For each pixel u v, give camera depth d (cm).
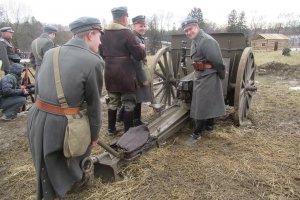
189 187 323
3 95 568
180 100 482
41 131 256
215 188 321
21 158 413
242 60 463
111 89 436
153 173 346
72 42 260
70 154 255
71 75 249
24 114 611
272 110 593
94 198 304
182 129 486
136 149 355
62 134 255
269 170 356
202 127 439
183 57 506
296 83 938
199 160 380
